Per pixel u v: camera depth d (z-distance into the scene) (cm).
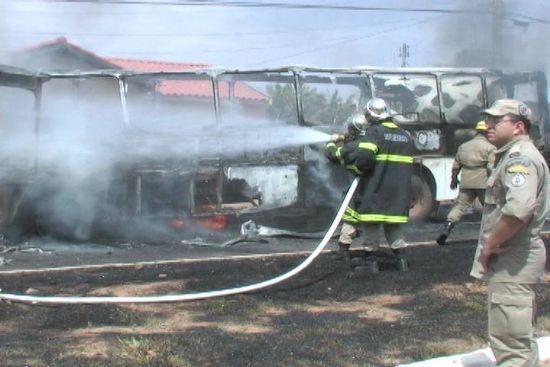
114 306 461
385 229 588
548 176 304
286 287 525
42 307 457
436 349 383
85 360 350
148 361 350
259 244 764
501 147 308
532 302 308
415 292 511
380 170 562
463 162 704
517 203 288
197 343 384
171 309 462
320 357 366
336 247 728
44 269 596
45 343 379
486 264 309
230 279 543
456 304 477
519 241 303
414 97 940
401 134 569
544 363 370
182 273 569
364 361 362
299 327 423
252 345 383
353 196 591
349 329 420
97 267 597
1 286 517
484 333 412
